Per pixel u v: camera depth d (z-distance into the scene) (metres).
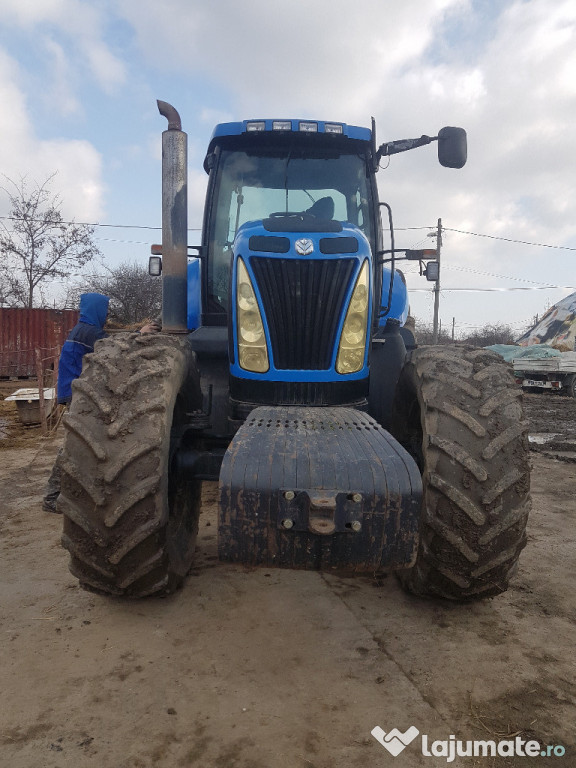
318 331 3.29
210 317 4.24
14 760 2.03
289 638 2.86
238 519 2.35
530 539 4.42
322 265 3.27
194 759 2.05
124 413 2.60
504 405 2.69
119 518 2.54
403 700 2.39
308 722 2.25
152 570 2.72
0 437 8.60
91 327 4.38
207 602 3.21
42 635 2.86
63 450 2.62
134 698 2.38
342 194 4.39
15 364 17.44
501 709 2.35
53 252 27.34
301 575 3.60
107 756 2.06
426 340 46.62
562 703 2.39
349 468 2.37
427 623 3.03
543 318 44.12
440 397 2.73
